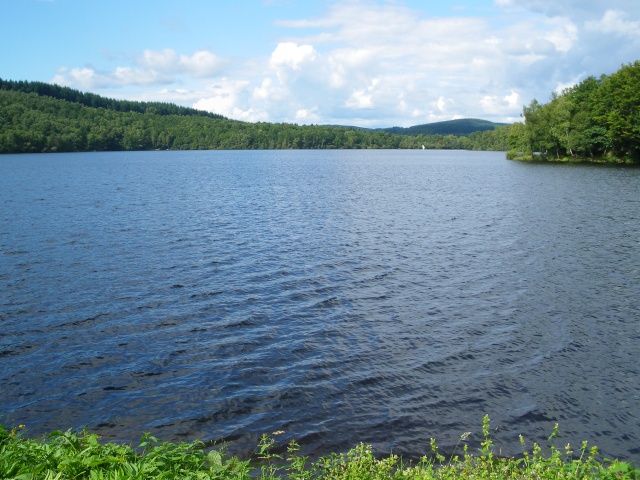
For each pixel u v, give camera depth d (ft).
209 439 39.70
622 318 63.10
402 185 228.63
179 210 146.20
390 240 106.83
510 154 424.46
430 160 497.05
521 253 94.84
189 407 44.11
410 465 36.37
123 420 42.34
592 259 89.92
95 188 205.98
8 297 69.97
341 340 57.26
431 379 48.65
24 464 24.63
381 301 69.62
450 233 113.80
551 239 106.01
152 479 24.67
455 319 63.21
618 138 311.68
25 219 128.06
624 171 266.98
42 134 574.97
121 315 64.23
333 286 75.92
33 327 60.34
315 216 137.80
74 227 118.01
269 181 250.16
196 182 240.32
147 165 382.42
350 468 29.81
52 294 71.46
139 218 131.44
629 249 96.58
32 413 43.29
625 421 42.04
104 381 48.49
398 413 43.04
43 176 266.36
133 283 76.64
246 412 43.34
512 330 59.82
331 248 99.55
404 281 78.38
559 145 356.38
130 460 26.81
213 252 95.76
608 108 319.88
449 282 77.82
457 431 40.73
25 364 51.62
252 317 63.77
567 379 48.62
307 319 63.36
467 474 28.35
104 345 55.93
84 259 89.71
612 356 53.21
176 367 51.13
